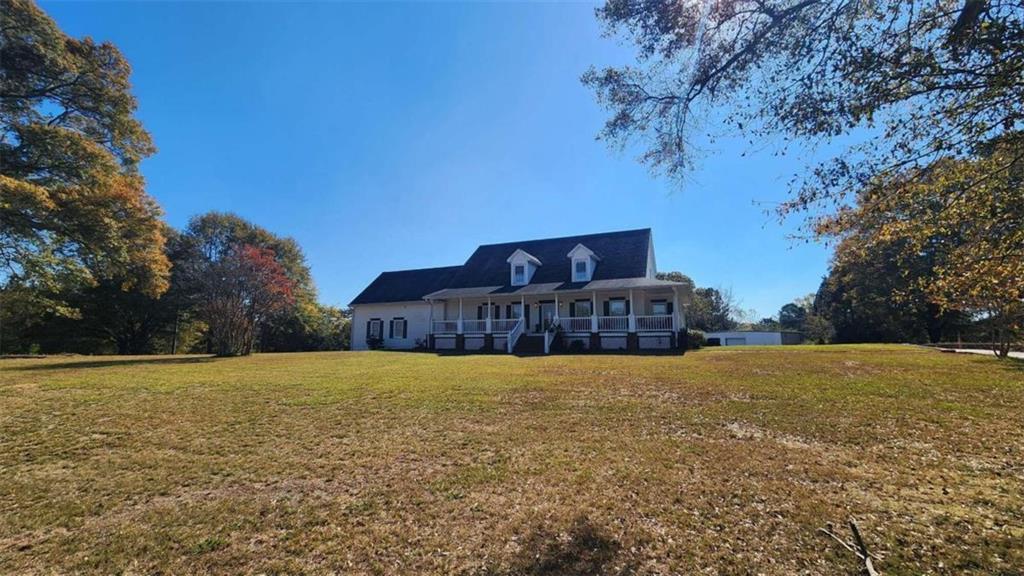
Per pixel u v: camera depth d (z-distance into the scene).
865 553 2.76
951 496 3.79
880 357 13.98
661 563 2.91
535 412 7.17
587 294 23.25
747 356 15.39
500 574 2.84
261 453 5.29
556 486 4.19
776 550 3.02
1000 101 3.14
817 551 2.98
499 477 4.44
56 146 17.12
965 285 4.77
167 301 31.02
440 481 4.38
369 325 29.70
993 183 3.54
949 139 3.41
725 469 4.52
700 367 12.30
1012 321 10.20
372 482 4.40
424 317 28.03
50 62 17.00
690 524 3.41
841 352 16.66
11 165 16.89
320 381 10.41
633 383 9.73
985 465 4.46
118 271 20.38
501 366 13.61
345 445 5.56
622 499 3.87
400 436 5.92
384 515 3.69
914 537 3.12
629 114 5.10
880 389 8.32
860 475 4.29
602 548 3.10
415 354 20.03
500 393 8.77
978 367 11.03
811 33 3.80
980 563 2.79
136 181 19.97
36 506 3.94
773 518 3.47
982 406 6.84
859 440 5.35
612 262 24.30
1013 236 3.71
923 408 6.79
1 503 4.00
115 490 4.28
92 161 17.92
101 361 15.91
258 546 3.24
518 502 3.87
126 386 9.59
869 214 4.16
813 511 3.56
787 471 4.43
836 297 38.34
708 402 7.64
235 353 19.77
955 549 2.96
